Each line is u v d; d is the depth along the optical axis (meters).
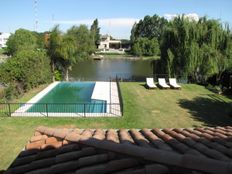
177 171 2.91
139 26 105.25
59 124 14.10
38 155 4.27
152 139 5.02
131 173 3.02
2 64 21.33
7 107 17.45
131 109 17.12
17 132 12.88
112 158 3.54
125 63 62.91
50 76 28.91
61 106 18.34
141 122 14.59
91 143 4.04
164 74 29.83
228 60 26.75
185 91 23.50
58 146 4.41
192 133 5.84
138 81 31.39
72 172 3.50
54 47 30.80
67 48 30.94
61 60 32.12
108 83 28.33
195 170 2.79
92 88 26.20
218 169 2.66
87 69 49.72
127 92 22.80
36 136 5.13
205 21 28.78
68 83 28.58
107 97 21.75
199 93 22.73
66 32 36.88
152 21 102.00
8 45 64.38
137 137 5.18
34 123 14.23
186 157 2.92
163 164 3.02
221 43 27.70
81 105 18.72
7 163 9.81
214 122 14.83
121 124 14.20
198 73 28.47
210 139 5.05
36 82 24.89
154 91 23.28
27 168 3.93
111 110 17.00
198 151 4.07
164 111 16.89
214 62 26.86
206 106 18.34
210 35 27.62
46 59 27.86
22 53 23.00
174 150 4.21
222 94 22.44
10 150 10.88
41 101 20.38
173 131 5.97
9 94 19.27
